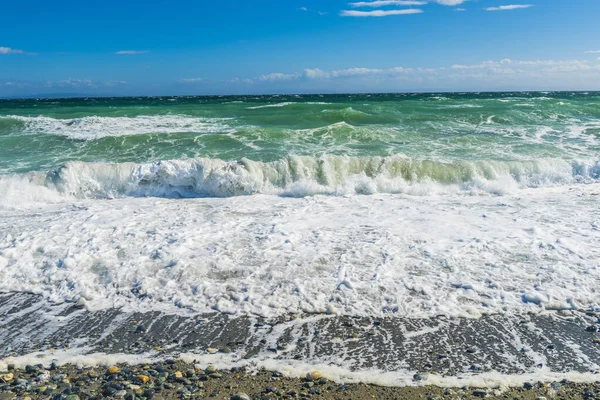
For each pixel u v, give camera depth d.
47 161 12.52
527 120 19.89
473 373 4.07
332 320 4.96
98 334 4.77
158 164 10.63
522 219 7.93
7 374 4.06
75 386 3.91
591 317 4.96
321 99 45.59
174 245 6.69
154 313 5.14
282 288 5.54
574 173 11.19
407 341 4.59
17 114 23.66
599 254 6.29
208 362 4.26
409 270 5.93
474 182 10.52
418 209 8.71
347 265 6.07
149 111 24.50
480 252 6.43
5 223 7.93
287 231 7.37
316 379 3.99
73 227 7.60
